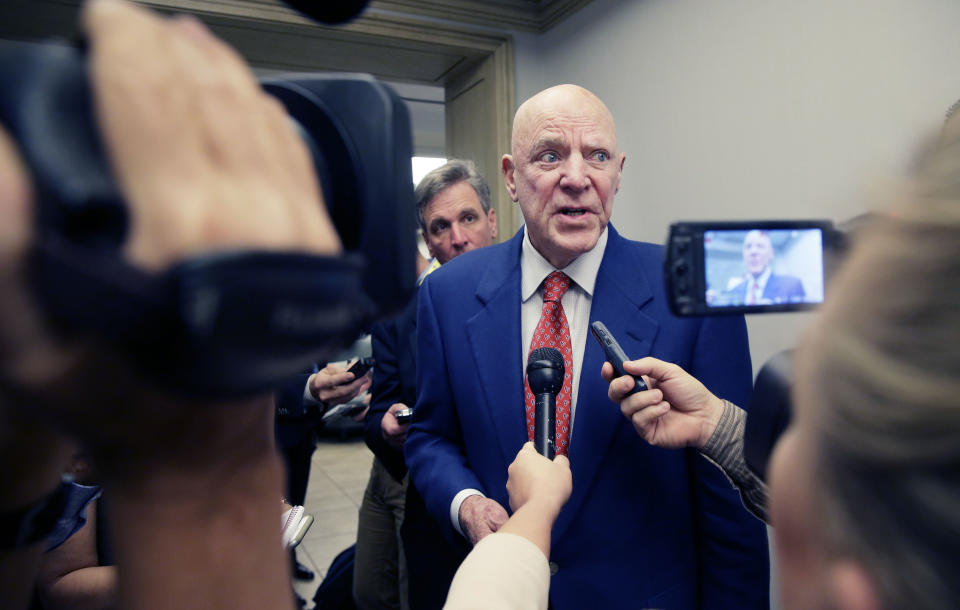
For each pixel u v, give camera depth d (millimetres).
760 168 2484
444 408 1326
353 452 5582
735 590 1057
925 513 205
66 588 902
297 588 3037
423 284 1408
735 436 905
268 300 217
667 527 1105
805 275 500
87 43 243
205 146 233
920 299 209
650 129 3072
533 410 1189
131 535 273
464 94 4152
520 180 1224
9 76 226
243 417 284
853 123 2109
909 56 1918
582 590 1091
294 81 363
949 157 223
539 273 1259
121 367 220
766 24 2430
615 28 3289
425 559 1498
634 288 1184
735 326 1130
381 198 345
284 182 253
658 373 940
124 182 220
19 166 209
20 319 202
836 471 228
